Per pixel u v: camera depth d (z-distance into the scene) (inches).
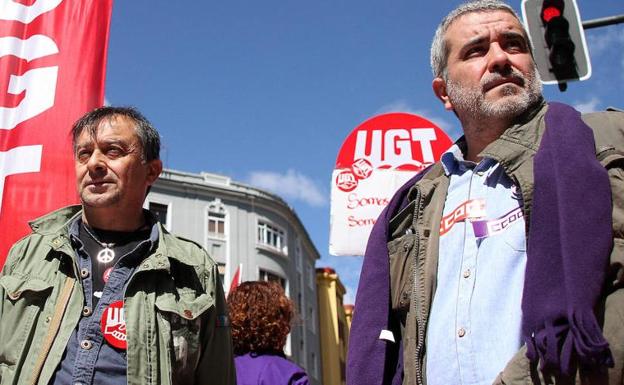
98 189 106.7
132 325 97.7
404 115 233.1
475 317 86.0
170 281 105.1
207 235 1129.4
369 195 224.4
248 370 137.6
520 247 85.9
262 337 143.0
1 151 162.9
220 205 1164.5
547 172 79.6
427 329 93.0
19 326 97.2
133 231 111.6
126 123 111.5
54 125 166.1
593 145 79.5
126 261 104.7
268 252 1208.8
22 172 160.9
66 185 161.3
